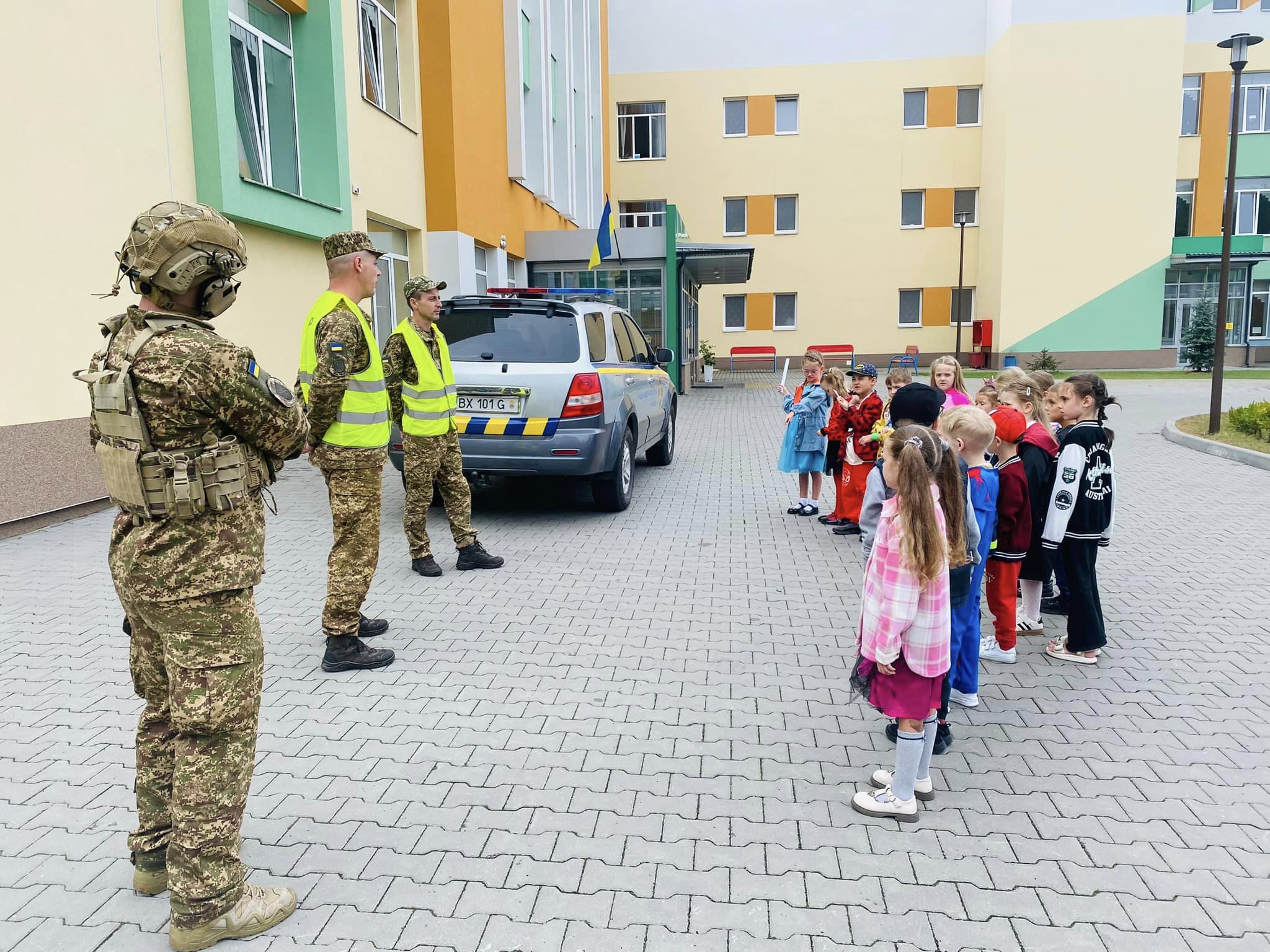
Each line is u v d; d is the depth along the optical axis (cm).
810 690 445
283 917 269
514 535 768
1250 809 339
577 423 772
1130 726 411
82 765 364
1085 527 471
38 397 722
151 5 838
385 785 349
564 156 2328
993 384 561
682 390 2261
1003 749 388
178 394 239
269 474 273
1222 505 913
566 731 398
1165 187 2980
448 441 627
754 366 3381
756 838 316
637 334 1028
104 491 802
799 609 571
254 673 262
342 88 1171
